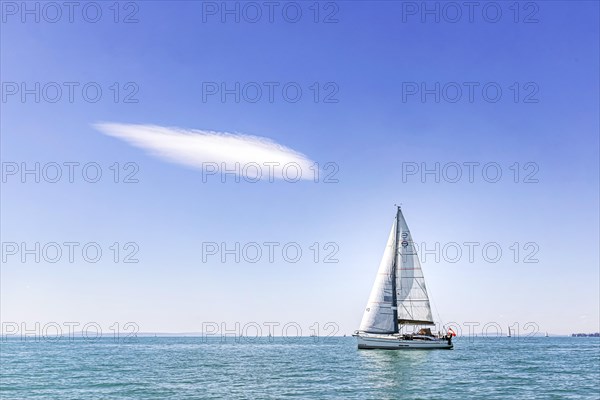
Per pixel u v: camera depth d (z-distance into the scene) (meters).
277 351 132.50
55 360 93.19
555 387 49.88
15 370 70.62
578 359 89.94
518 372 63.69
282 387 49.84
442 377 57.72
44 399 43.84
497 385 51.12
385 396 44.44
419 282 88.00
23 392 47.88
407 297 88.06
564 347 155.25
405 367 69.88
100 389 49.28
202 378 58.12
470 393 46.12
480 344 188.38
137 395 45.31
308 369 68.62
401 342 89.00
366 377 57.91
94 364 82.00
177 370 69.06
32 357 103.44
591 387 50.00
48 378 59.44
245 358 97.44
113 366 77.19
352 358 91.06
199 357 102.50
